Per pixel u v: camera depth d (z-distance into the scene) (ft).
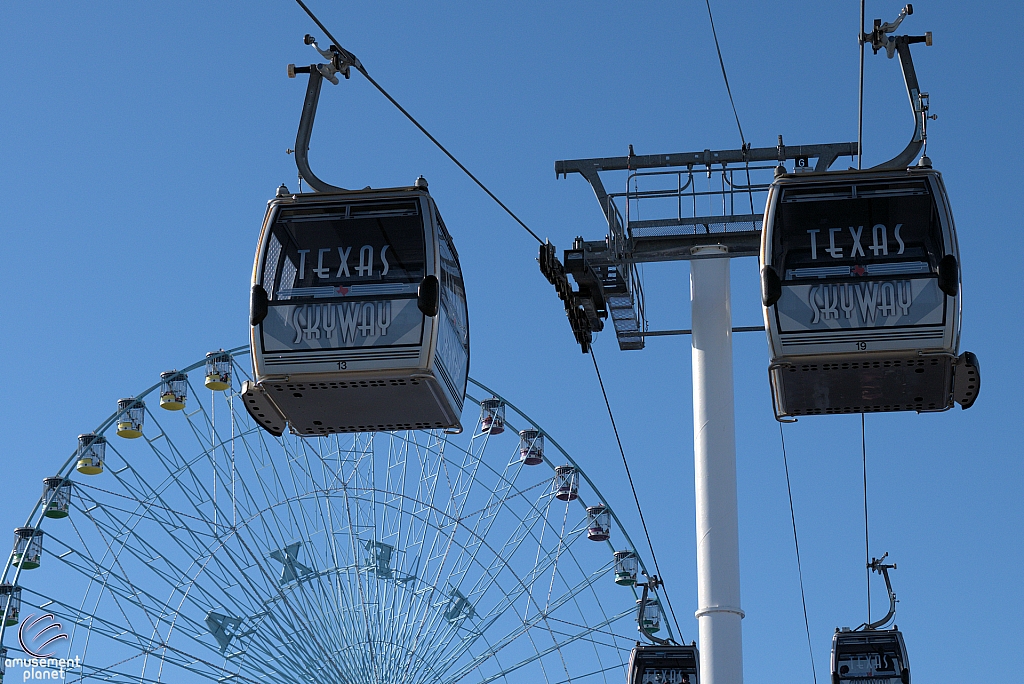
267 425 52.85
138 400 130.21
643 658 79.20
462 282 55.36
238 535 127.24
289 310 49.83
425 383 49.37
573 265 59.62
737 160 59.77
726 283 58.75
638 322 63.62
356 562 128.16
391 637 126.21
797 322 48.80
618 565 132.77
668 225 59.52
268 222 51.01
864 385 50.24
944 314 48.19
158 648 123.65
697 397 57.11
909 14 50.88
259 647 124.36
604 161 60.23
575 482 135.33
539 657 127.95
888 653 89.45
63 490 127.24
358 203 51.11
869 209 49.67
